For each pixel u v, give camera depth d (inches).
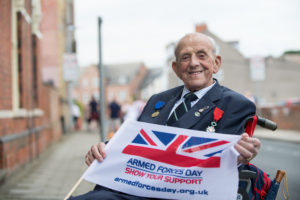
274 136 827.4
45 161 378.3
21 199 215.5
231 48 1772.9
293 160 408.8
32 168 333.4
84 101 3459.6
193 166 86.2
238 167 88.4
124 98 3585.1
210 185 84.9
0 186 240.1
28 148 345.4
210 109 93.0
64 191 238.2
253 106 91.4
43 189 243.8
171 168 87.4
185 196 86.0
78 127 1011.9
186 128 92.1
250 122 89.0
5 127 265.9
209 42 100.9
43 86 511.8
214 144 85.7
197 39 100.1
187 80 99.7
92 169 90.1
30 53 398.6
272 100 1916.8
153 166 88.5
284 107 1010.7
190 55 99.7
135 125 91.0
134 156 89.7
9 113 279.1
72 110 923.4
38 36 463.2
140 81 3700.8
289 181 283.4
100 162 90.6
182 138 88.1
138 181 88.6
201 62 98.3
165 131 89.2
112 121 715.4
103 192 85.5
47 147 497.7
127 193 88.6
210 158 85.4
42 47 981.8
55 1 989.8
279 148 569.9
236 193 82.8
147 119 105.5
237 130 88.7
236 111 90.7
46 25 987.3
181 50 100.9
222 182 84.1
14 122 296.4
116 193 86.2
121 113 715.4
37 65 451.5
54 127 600.7
